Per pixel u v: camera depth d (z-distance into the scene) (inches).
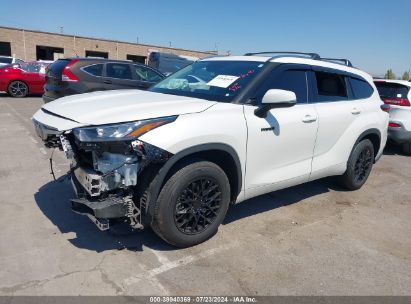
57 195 170.9
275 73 150.3
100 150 109.0
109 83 337.7
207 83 151.7
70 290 105.7
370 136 204.5
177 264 122.0
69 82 323.0
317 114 164.4
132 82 350.3
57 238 133.3
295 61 161.9
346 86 188.7
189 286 111.3
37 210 154.4
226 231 147.7
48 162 221.6
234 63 161.8
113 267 118.0
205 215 132.9
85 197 120.3
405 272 127.2
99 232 138.9
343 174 197.2
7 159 224.4
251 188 143.8
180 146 115.3
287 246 139.3
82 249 127.1
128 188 116.8
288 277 119.3
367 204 189.2
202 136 120.0
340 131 179.9
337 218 168.7
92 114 116.6
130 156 111.2
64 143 115.6
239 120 132.1
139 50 1800.0
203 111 125.4
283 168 155.3
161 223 121.0
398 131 289.3
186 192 123.8
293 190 201.6
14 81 556.7
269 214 167.5
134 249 129.3
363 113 193.0
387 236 154.1
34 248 125.8
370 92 205.6
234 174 137.3
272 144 145.0
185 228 128.2
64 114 121.6
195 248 132.8
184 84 159.0
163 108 121.5
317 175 175.0
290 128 150.8
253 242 140.3
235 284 113.8
